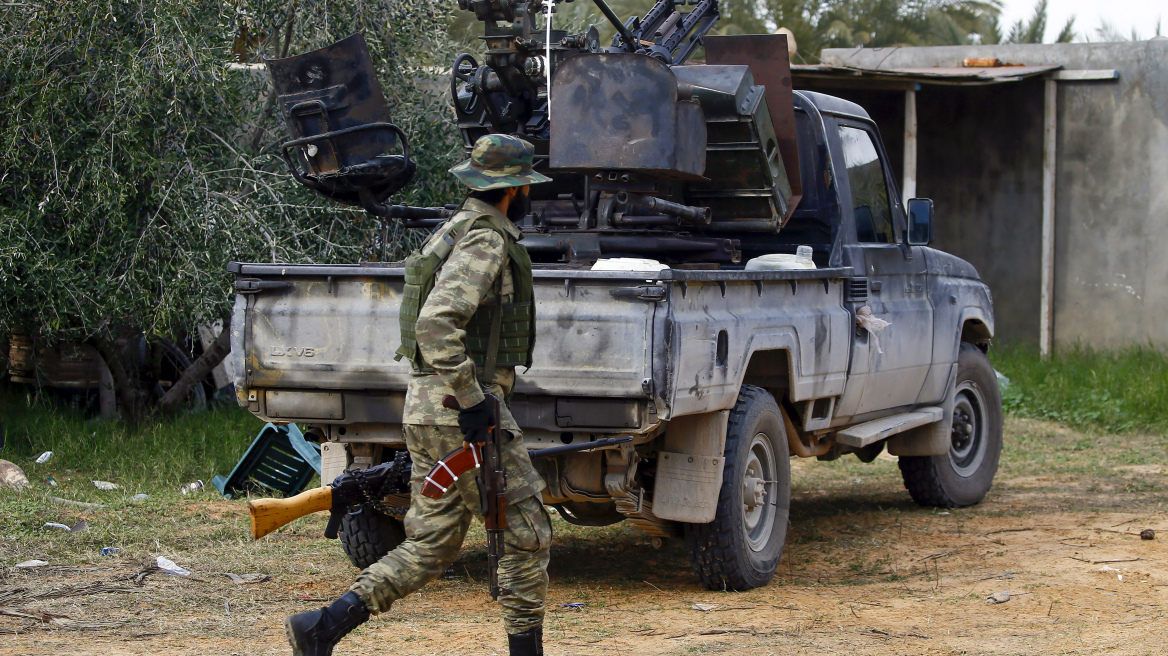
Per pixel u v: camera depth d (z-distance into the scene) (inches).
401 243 623.8
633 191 357.1
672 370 283.4
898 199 460.8
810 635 287.9
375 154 350.0
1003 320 1012.5
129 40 539.8
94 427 577.9
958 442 503.8
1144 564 370.6
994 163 1011.3
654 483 328.8
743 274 318.7
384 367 303.6
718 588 339.3
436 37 642.2
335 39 595.5
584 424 291.0
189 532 403.5
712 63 411.2
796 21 1802.4
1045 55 986.1
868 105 1046.4
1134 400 755.4
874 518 475.2
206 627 283.7
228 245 548.1
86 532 383.9
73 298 525.7
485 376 233.9
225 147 590.9
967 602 325.7
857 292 401.4
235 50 635.5
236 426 585.6
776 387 369.7
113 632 275.3
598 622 300.4
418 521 235.1
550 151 350.0
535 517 236.5
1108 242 957.8
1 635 268.5
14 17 546.6
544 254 368.8
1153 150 936.9
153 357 654.5
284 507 256.2
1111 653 271.1
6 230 519.5
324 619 224.2
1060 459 634.8
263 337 312.2
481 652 267.0
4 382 668.7
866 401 416.2
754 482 345.7
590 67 344.5
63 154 540.1
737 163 387.9
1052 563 374.9
